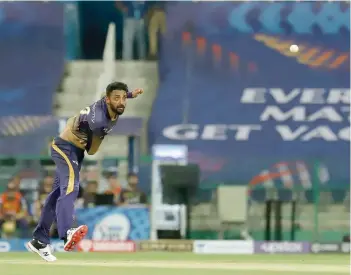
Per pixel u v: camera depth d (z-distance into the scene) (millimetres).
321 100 68875
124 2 72500
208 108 69688
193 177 53656
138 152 65062
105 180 55281
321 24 70000
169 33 71625
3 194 53719
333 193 63875
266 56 70125
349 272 27922
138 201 54281
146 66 71562
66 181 25688
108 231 51938
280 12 70500
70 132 25781
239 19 71000
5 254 45875
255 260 40250
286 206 60406
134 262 34781
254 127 68750
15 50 71938
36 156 56000
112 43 72438
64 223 25391
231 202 55344
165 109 69875
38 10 72562
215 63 70625
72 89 71438
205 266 31297
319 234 61594
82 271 26609
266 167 66938
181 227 52844
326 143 67875
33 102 71062
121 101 24641
